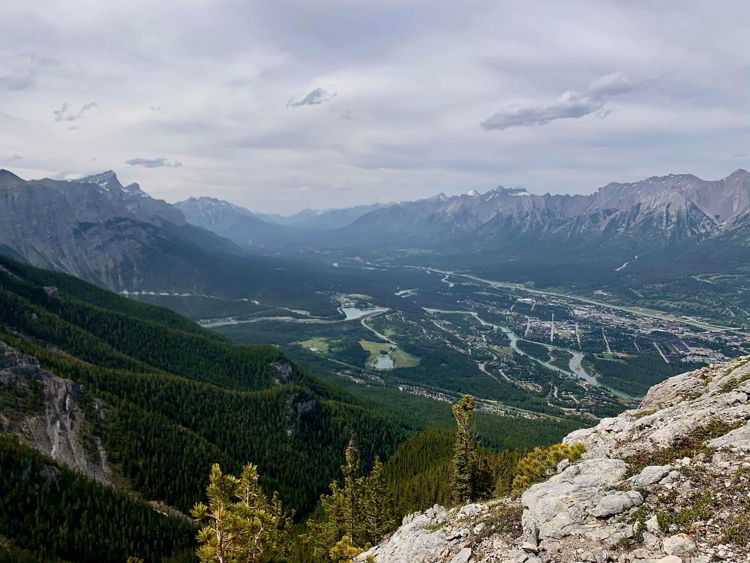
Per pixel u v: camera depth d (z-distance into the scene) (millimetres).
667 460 34156
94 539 96312
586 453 44500
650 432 42344
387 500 77938
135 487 121250
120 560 96875
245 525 38438
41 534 90875
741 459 30953
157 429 140000
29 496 97000
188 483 127812
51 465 106375
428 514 45719
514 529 32375
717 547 23281
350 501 76438
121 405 142875
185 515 119562
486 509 39000
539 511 32000
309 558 82688
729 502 26562
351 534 74188
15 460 101000
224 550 38281
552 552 27406
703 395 47656
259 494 45781
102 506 104312
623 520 27828
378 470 80125
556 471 44656
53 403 131500
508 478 73500
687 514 26375
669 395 55688
